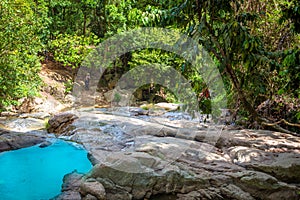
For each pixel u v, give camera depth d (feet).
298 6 8.13
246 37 8.15
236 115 17.39
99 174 10.53
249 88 11.29
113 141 15.70
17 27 18.83
